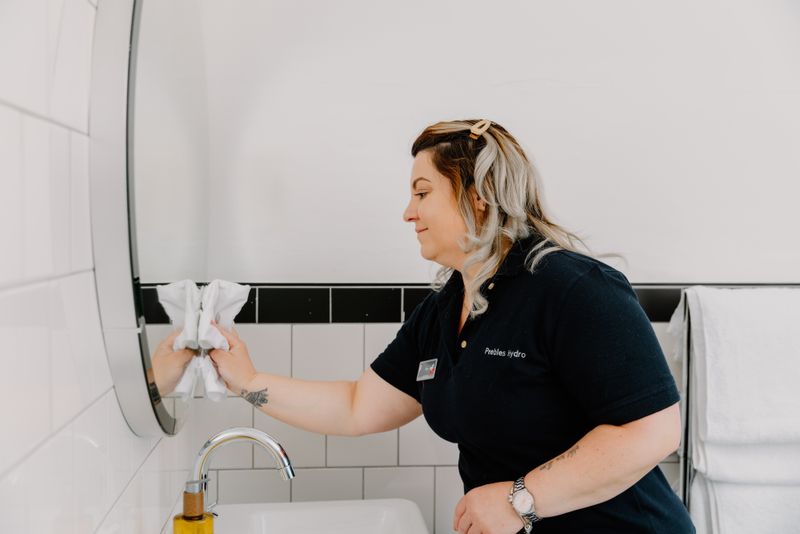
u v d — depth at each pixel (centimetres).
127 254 80
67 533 71
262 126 164
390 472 169
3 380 56
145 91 87
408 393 136
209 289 120
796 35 174
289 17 163
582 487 100
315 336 166
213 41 161
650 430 99
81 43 76
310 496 167
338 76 165
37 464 63
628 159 172
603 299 103
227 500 165
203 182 138
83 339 76
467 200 113
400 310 168
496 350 109
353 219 167
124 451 92
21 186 60
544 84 169
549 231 115
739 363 161
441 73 167
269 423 164
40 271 65
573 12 169
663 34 171
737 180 175
